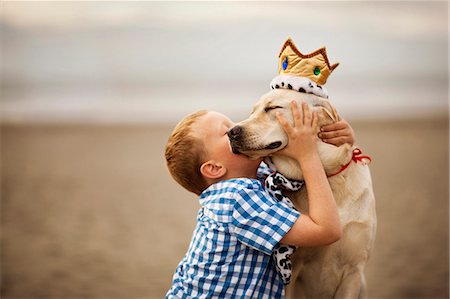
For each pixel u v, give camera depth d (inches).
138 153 449.4
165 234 259.4
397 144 453.1
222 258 81.3
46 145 490.0
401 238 249.8
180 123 88.4
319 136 84.0
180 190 338.3
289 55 85.2
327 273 89.7
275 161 85.9
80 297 194.2
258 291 82.8
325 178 80.4
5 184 357.7
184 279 85.2
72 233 264.2
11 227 275.3
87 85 875.4
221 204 81.0
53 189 344.2
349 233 87.1
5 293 198.7
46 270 222.7
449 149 430.9
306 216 79.0
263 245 78.5
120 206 306.3
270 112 82.6
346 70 954.7
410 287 198.8
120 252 239.3
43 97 792.3
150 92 818.2
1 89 842.2
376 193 318.7
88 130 562.6
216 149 84.5
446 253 229.9
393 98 733.3
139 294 195.8
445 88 802.2
